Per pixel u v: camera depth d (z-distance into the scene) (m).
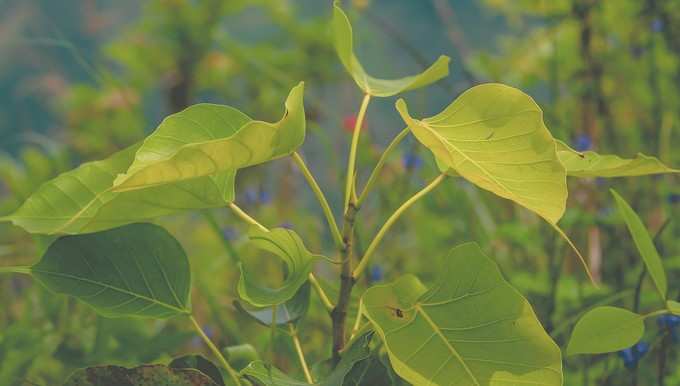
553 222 1.74
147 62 5.30
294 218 3.58
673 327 2.13
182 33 5.28
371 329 1.86
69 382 1.84
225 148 1.77
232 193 1.86
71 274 1.88
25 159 3.33
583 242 2.79
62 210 1.88
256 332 2.55
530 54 3.84
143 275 1.90
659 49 3.57
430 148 1.78
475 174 1.75
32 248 2.82
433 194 3.11
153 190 1.83
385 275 2.95
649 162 1.84
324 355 2.34
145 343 2.17
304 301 1.96
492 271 1.80
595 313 1.88
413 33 10.01
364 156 3.09
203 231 3.45
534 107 1.77
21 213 1.88
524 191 1.75
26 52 5.20
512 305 1.79
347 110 3.74
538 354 1.78
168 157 1.80
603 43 3.63
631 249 2.68
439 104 8.40
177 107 5.33
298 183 3.78
